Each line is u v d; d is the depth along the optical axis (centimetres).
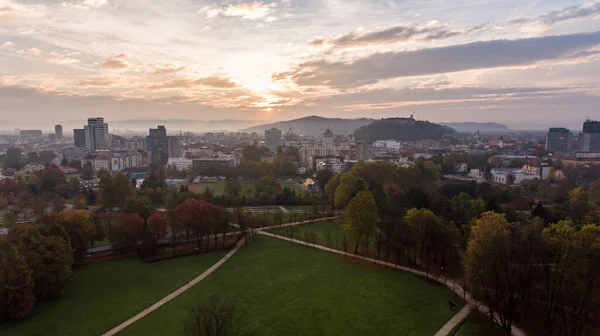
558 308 8862
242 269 13000
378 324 9319
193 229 15100
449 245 12838
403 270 12706
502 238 9262
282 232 17575
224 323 8562
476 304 10131
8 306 9375
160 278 12319
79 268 13100
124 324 9425
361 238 14188
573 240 9662
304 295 10925
